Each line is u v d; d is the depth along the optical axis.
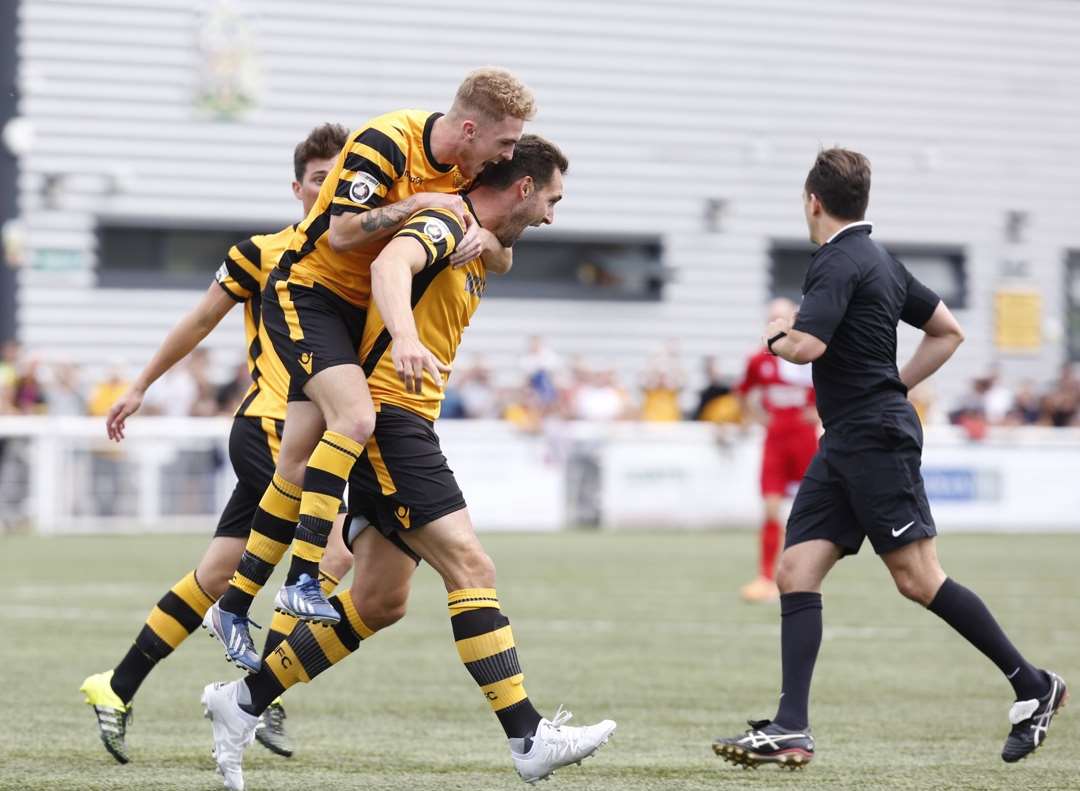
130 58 69.44
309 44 71.81
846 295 16.34
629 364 76.44
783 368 35.91
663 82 76.94
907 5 80.06
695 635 29.42
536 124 75.38
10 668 24.08
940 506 61.88
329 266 14.94
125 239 70.75
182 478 55.62
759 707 21.20
